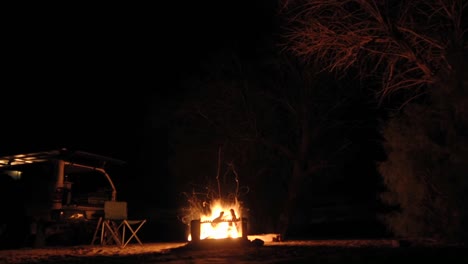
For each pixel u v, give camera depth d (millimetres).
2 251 10031
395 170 10633
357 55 11555
